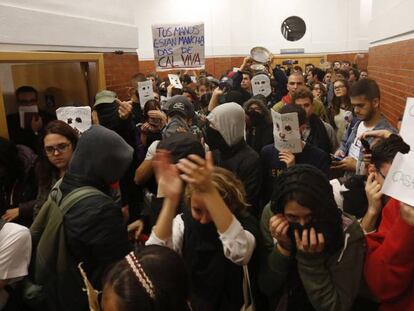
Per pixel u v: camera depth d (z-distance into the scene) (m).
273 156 2.75
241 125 2.57
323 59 13.59
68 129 2.39
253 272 1.68
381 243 1.48
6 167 2.55
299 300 1.52
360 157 2.63
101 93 3.41
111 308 0.89
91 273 1.78
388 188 1.19
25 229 1.86
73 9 3.82
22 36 3.06
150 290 0.88
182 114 3.61
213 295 1.63
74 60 3.68
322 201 1.33
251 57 6.28
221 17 14.19
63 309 1.79
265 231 1.68
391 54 5.41
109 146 1.84
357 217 1.97
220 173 1.66
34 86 3.68
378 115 2.84
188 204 1.60
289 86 4.36
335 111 4.62
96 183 1.86
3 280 1.79
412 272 1.31
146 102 3.97
